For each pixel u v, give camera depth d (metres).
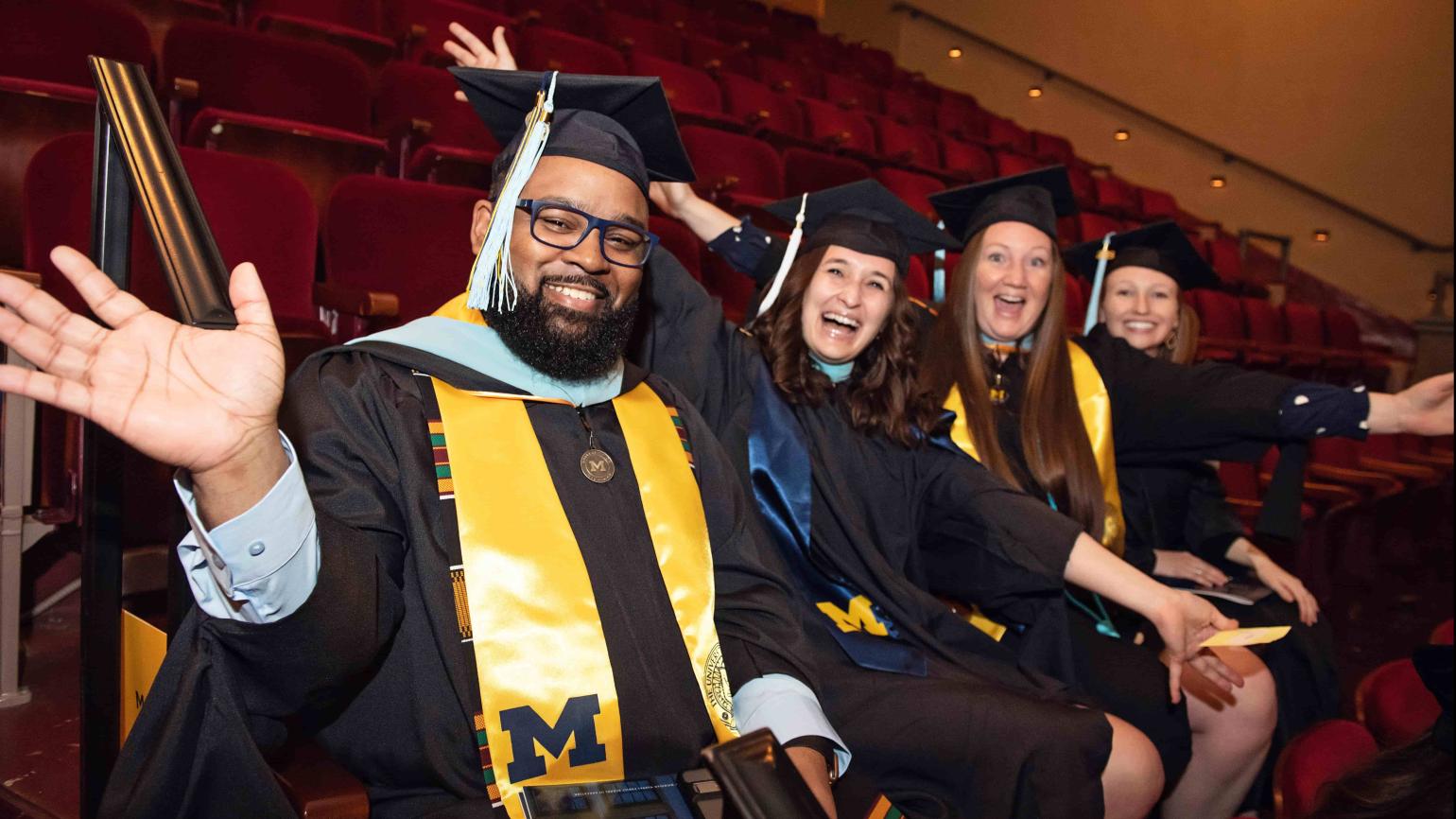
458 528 1.57
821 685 2.10
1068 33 12.48
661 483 1.79
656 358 2.44
